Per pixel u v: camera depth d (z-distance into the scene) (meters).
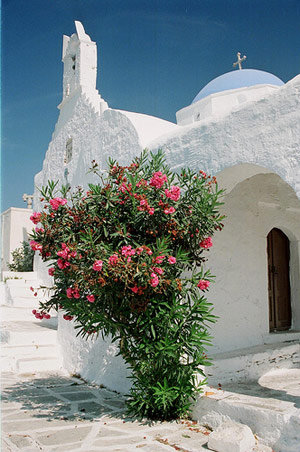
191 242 5.12
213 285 6.44
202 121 5.70
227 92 9.88
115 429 4.79
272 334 7.12
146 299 4.82
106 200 5.05
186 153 5.81
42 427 4.91
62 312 8.64
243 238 6.96
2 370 8.07
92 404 5.87
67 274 4.87
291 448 3.95
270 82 10.52
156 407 5.06
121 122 7.38
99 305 4.99
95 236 5.02
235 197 6.93
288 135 4.61
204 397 4.91
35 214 5.14
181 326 4.93
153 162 5.53
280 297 7.73
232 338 6.54
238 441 3.96
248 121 5.05
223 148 5.31
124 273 4.43
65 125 10.37
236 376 5.88
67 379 7.45
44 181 11.79
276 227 7.74
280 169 4.64
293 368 6.73
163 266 4.79
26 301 11.46
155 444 4.31
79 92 9.60
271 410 4.29
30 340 8.70
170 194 4.75
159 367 4.95
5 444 4.39
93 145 8.49
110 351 6.84
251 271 7.01
